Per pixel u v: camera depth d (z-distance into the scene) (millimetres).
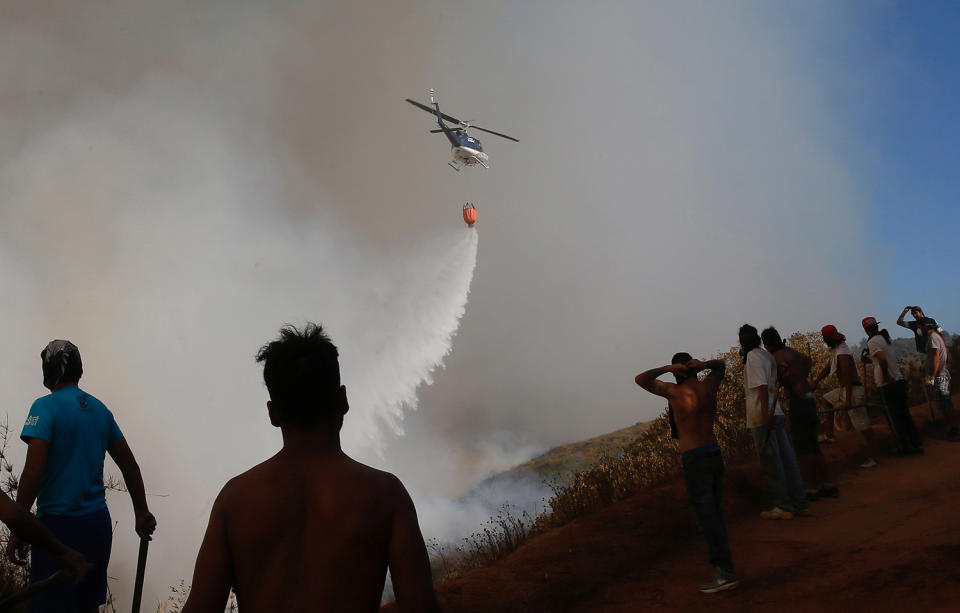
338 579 1981
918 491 8398
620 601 6188
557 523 9672
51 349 4660
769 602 5625
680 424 6355
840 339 11023
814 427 9125
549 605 6070
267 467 2164
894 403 10727
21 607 4781
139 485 4836
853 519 7645
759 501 8773
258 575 2004
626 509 8344
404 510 2123
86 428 4527
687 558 7094
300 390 2189
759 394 8164
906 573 5609
